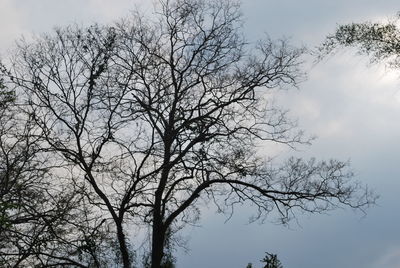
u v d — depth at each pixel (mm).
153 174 19125
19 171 16797
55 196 17594
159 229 19281
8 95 17656
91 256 17750
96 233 17844
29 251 16344
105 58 18609
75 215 17828
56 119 18297
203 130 19984
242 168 20359
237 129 20797
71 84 18453
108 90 18750
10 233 16406
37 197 17406
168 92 20391
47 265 17016
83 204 17844
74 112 18234
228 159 20484
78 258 17594
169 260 20641
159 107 19875
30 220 16922
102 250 18031
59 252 17406
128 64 19641
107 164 18578
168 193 19734
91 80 18344
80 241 17359
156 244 19219
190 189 20391
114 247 18359
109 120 18375
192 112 20625
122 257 18094
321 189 20469
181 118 20188
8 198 16578
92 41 18656
